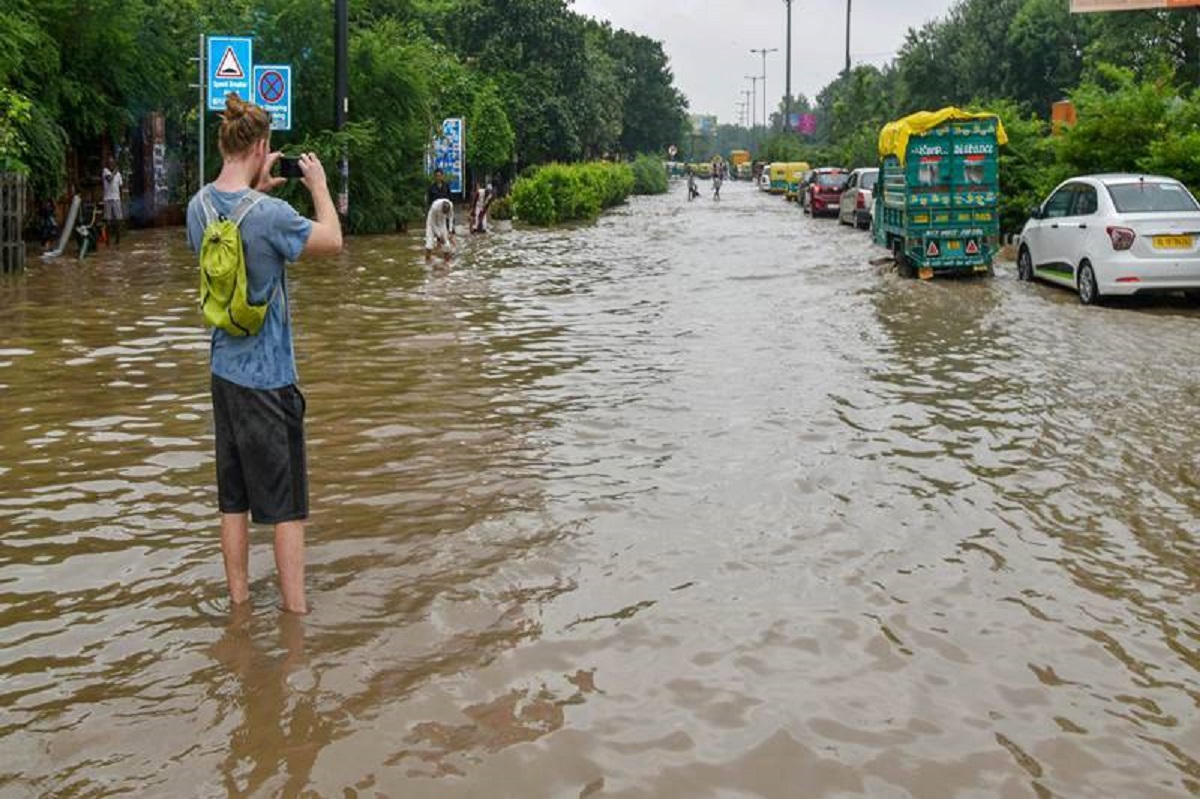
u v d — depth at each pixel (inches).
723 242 1029.2
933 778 137.6
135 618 183.0
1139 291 567.5
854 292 628.1
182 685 159.8
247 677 162.2
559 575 201.8
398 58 1171.9
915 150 685.3
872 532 225.3
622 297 603.5
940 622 183.0
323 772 137.6
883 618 184.2
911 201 689.0
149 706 153.8
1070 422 316.8
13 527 226.5
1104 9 1213.1
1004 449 287.9
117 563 207.2
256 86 966.4
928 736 147.4
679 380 373.1
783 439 295.6
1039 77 1915.6
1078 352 432.1
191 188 1250.0
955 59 2069.4
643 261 828.0
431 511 236.8
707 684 160.9
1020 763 141.1
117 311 523.2
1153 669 167.5
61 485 254.2
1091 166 781.3
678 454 281.3
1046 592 196.1
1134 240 552.4
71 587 195.9
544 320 514.0
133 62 964.6
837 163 2420.0
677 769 139.0
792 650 172.1
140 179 1146.7
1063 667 167.8
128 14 944.9
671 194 2999.5
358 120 1153.4
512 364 402.3
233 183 184.5
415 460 275.4
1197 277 551.2
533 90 2063.2
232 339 180.4
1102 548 217.8
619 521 230.4
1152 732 149.2
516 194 1374.3
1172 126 755.4
